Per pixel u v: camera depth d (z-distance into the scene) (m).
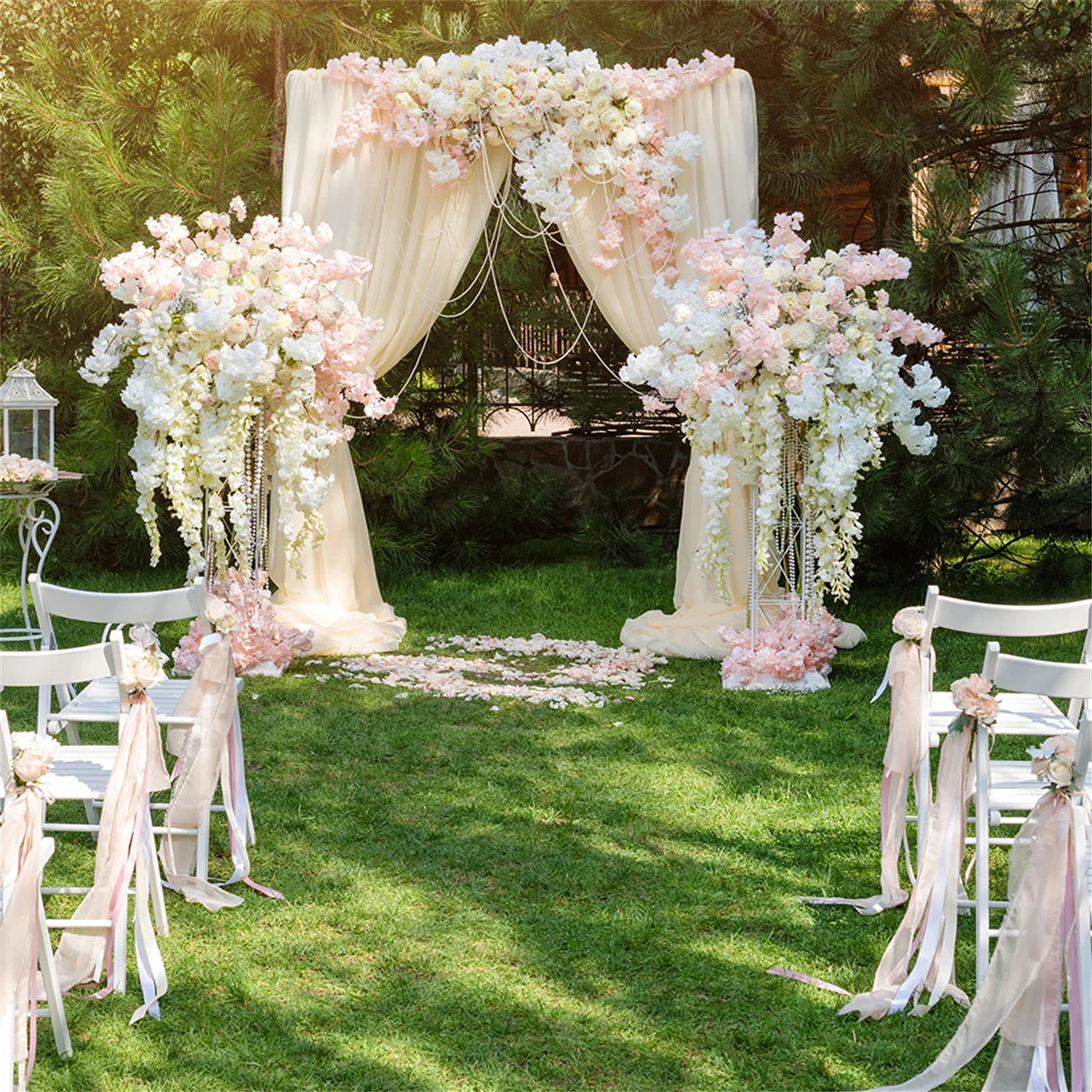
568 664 6.18
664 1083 2.66
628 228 6.20
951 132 7.49
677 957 3.19
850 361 5.14
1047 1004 2.63
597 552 9.04
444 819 4.11
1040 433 6.60
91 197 7.71
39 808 2.68
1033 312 6.39
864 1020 2.92
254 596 5.80
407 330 6.38
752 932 3.33
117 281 5.15
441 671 5.97
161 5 8.38
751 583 5.66
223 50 9.14
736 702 5.44
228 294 5.21
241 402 5.34
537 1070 2.69
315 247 5.61
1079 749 2.66
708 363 5.27
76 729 3.92
